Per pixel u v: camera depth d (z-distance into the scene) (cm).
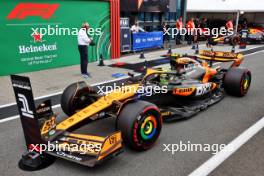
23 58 954
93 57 1174
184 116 537
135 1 1609
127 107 411
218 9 2064
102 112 441
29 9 934
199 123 534
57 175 367
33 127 367
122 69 1028
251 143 456
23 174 369
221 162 399
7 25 895
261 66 1091
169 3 1855
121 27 1345
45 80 865
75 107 515
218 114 581
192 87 572
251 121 547
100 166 387
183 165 392
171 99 558
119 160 403
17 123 540
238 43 1770
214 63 1148
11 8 893
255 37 1805
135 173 372
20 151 431
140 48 1470
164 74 567
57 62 1054
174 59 605
